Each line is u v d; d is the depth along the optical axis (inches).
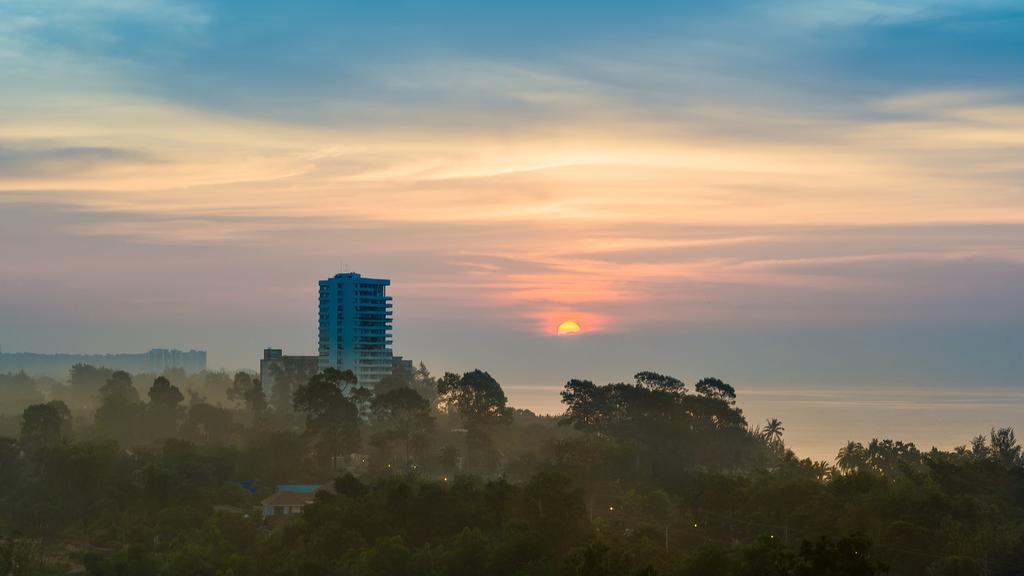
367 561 6392.7
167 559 6781.5
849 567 4877.0
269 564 6609.3
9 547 7096.5
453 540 6756.9
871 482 7421.3
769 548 5674.2
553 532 6683.1
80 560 7283.5
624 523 7608.3
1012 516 7362.2
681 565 5920.3
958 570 5994.1
